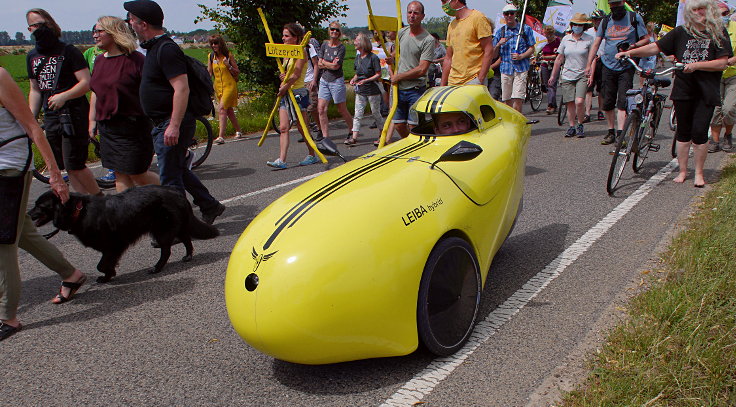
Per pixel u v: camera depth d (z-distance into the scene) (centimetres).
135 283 474
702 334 304
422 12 694
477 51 729
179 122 513
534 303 390
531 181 718
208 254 536
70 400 311
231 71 1112
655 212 564
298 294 271
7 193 366
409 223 305
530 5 2430
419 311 304
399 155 382
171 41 510
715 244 424
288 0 1543
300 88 896
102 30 513
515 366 315
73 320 410
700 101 614
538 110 1478
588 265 448
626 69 842
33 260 540
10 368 347
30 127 368
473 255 345
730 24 756
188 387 318
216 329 387
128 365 345
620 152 628
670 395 265
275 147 1070
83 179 643
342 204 306
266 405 297
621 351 304
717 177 669
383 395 297
